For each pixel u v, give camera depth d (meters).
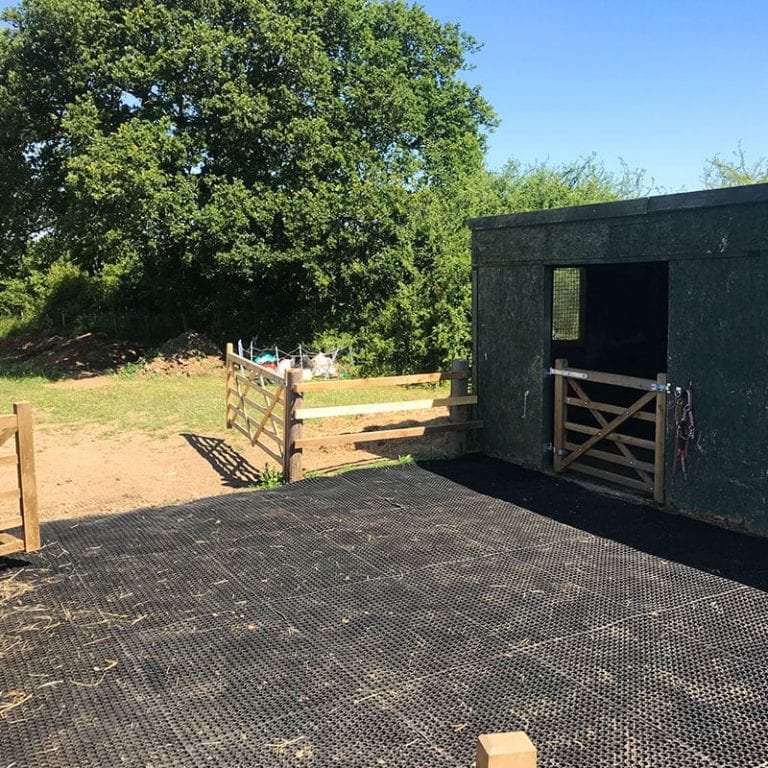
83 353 20.47
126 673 3.67
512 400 8.12
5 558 5.31
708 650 3.87
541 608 4.39
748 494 5.73
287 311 21.38
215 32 17.05
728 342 5.79
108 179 15.64
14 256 22.53
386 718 3.24
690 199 5.93
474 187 22.92
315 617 4.30
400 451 9.20
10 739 3.11
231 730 3.16
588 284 10.12
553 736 3.10
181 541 5.65
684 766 2.91
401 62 22.12
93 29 16.95
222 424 11.27
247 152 18.20
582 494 6.88
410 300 16.45
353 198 17.62
